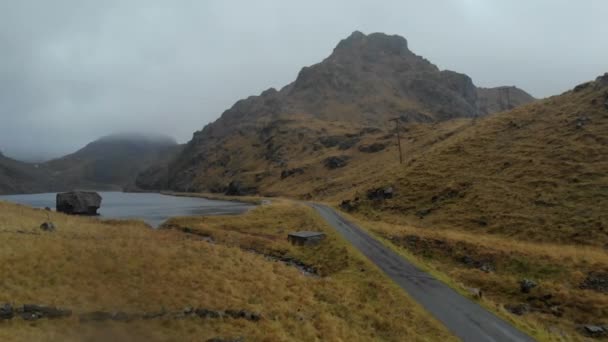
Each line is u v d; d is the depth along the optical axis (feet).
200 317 63.82
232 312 66.85
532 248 134.72
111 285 70.85
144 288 70.90
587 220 149.59
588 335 87.51
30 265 74.84
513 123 277.23
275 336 61.26
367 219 218.59
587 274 112.16
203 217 236.02
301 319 70.23
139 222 199.11
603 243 134.51
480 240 149.48
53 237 100.68
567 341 77.25
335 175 517.55
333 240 151.43
